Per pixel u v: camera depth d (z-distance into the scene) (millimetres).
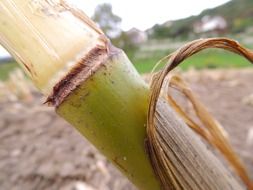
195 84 731
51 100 55
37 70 55
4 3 55
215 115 417
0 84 629
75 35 55
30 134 335
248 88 643
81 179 242
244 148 291
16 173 260
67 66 54
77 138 313
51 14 55
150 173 57
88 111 54
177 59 58
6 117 385
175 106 87
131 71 57
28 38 55
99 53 55
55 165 261
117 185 230
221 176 62
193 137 62
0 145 315
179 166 59
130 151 56
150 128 56
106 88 55
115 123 55
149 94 57
